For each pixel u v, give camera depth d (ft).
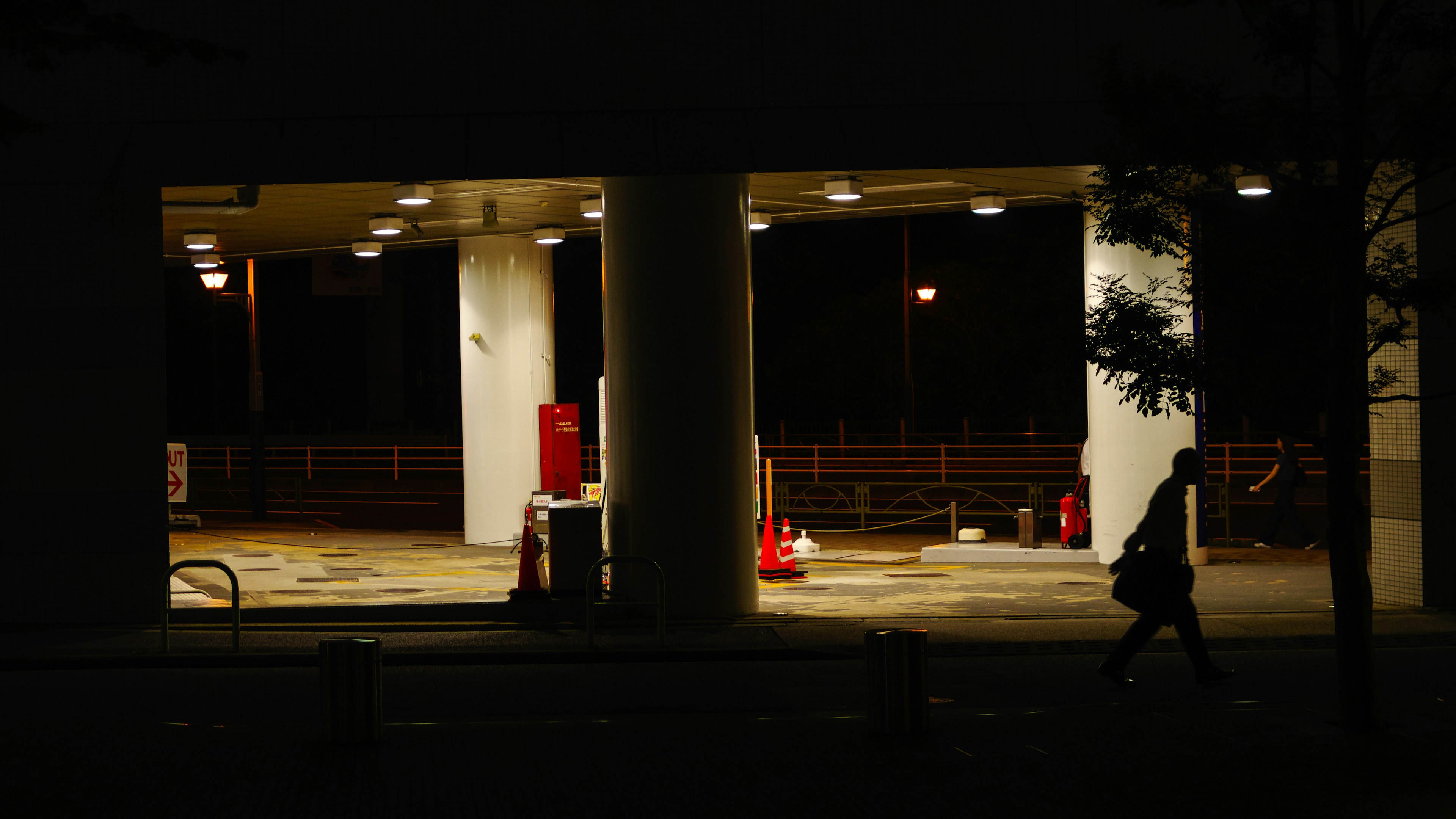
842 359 153.17
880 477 120.57
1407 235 44.04
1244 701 30.68
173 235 60.13
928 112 46.14
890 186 50.88
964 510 95.40
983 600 49.06
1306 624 42.60
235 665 38.24
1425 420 44.80
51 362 44.47
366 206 53.11
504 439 69.41
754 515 46.21
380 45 46.11
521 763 25.02
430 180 44.29
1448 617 42.96
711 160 44.39
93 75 45.14
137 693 34.09
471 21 46.24
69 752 25.99
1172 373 29.66
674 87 46.19
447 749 26.21
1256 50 46.80
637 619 44.73
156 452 44.75
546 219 60.95
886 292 151.12
